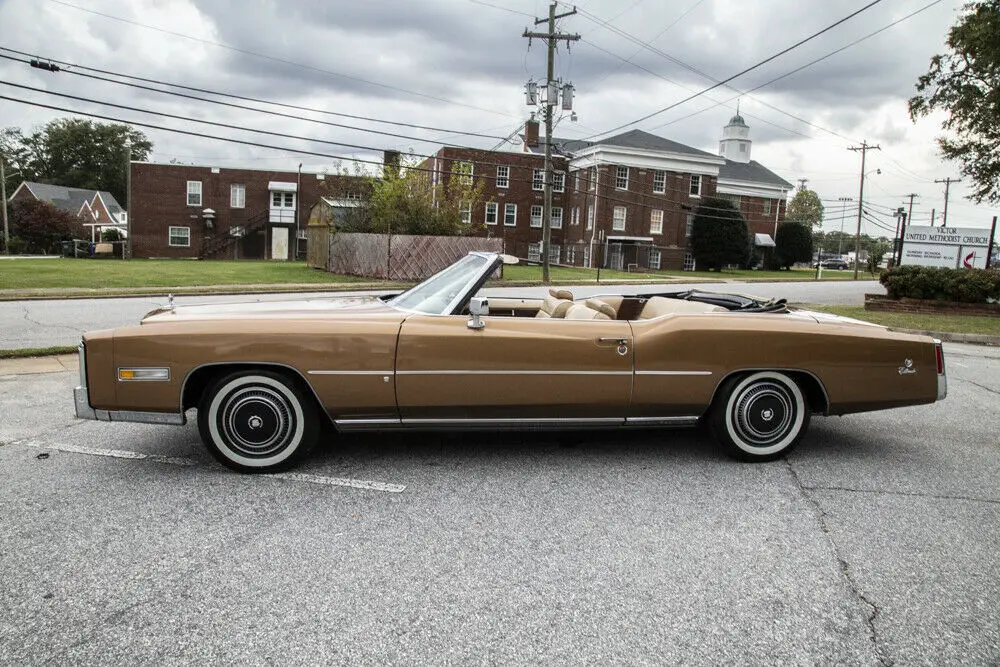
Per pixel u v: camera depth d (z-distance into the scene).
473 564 2.99
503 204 49.09
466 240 27.25
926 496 3.94
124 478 4.02
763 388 4.45
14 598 2.65
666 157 47.56
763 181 54.03
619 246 46.19
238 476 4.07
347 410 4.04
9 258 41.34
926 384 4.57
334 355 3.96
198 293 19.69
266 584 2.79
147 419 3.94
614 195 46.62
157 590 2.72
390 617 2.55
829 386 4.43
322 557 3.04
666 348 4.25
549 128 27.67
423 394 4.05
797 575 2.95
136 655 2.29
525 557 3.07
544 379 4.13
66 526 3.32
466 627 2.50
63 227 54.66
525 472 4.23
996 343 13.15
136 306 15.30
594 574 2.92
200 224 47.78
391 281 26.45
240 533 3.27
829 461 4.60
